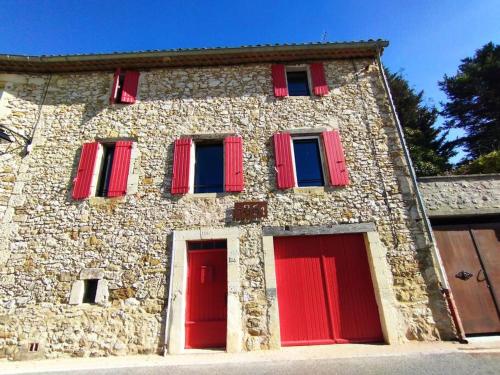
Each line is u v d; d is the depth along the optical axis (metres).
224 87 6.87
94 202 5.71
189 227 5.50
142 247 5.37
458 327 4.68
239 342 4.74
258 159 6.07
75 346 4.75
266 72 7.07
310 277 5.25
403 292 4.99
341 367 3.70
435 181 5.77
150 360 4.34
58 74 7.05
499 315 4.96
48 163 6.09
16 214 5.61
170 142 6.29
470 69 15.28
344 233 5.43
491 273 5.20
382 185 5.78
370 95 6.71
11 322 4.89
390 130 6.30
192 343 4.92
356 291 5.17
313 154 6.28
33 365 4.28
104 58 6.81
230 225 5.49
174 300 5.00
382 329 4.91
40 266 5.24
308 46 6.81
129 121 6.50
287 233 5.41
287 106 6.62
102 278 5.17
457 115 15.37
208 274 5.32
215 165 6.24
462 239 5.43
